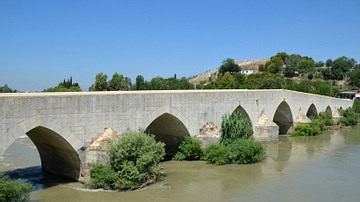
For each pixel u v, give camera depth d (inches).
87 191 948.6
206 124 1432.1
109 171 957.8
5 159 1384.1
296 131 2139.5
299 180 1115.9
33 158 1406.3
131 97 1107.9
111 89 3848.4
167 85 3941.9
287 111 2127.2
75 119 954.1
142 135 1033.5
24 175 1114.7
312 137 2085.4
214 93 1467.8
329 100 2699.3
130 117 1106.7
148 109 1170.6
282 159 1429.6
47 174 1130.7
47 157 1144.2
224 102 1521.9
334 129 2498.8
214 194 963.3
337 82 6141.7
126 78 4077.3
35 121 864.3
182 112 1321.4
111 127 1049.5
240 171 1224.2
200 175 1165.1
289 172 1216.2
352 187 1044.5
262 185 1056.2
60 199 884.6
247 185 1055.6
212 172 1206.9
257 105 1752.0
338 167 1296.8
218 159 1317.7
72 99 943.7
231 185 1053.8
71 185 996.6
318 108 2513.5
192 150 1368.1
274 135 1795.0
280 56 7406.5
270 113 1863.9
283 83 4485.7
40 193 927.7
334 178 1142.3
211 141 1400.1
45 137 1005.8
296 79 6166.3
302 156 1493.6
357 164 1347.2
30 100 853.2
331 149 1674.5
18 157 1427.2
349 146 1764.3
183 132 1403.8
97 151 979.9
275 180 1112.8
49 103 892.6
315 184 1072.2
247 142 1375.5
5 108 808.3
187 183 1066.7
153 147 1035.9
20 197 756.6
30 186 783.1
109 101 1040.2
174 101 1279.5
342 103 2997.0
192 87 4185.5
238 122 1469.0
